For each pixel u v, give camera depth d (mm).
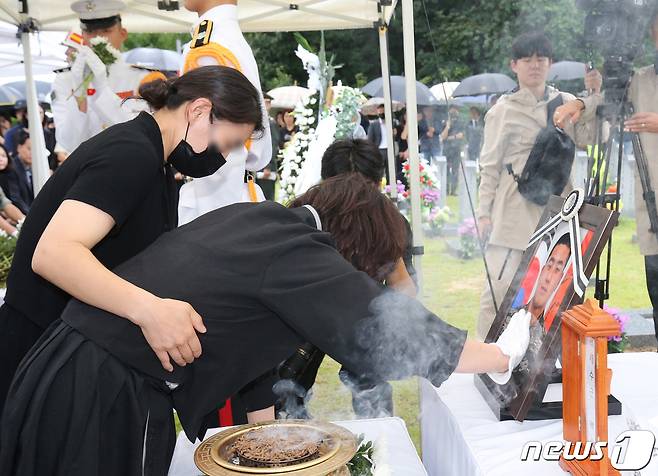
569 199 1162
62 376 1021
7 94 6547
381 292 996
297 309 984
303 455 948
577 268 1050
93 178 1163
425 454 1458
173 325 981
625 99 1276
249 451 961
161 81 1367
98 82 2920
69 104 2959
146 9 4035
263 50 8914
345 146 1993
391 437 1242
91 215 1136
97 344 1032
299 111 3229
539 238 1253
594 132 1311
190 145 1312
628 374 1374
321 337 981
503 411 1168
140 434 1006
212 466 936
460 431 1144
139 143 1218
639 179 1401
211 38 2164
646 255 1464
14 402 1036
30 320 1441
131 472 1001
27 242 1379
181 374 1027
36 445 1004
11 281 1421
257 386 1465
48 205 1325
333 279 987
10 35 4312
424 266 1765
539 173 1353
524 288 1252
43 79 6363
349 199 1228
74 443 991
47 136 5738
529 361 1140
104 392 1009
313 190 1271
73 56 2924
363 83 7523
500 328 1285
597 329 915
